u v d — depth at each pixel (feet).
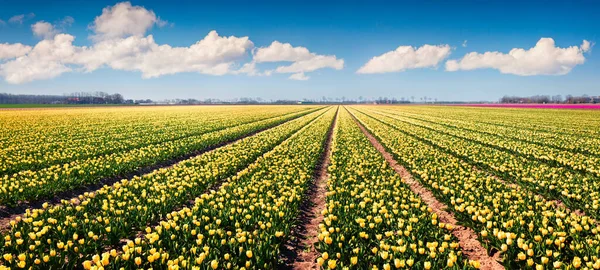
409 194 30.63
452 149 57.41
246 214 24.49
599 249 18.67
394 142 66.18
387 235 20.94
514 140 73.00
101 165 40.60
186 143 63.41
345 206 26.13
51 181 33.65
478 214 23.63
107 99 587.68
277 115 176.24
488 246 21.16
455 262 17.53
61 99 562.66
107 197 28.53
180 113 199.00
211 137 72.13
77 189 35.01
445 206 30.14
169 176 36.55
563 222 22.80
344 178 37.45
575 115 178.91
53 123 115.65
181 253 19.22
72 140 68.95
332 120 147.95
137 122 121.60
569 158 49.29
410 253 19.02
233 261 18.13
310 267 20.16
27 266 17.69
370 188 32.53
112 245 21.52
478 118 155.63
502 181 38.78
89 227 21.48
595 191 30.99
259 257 18.40
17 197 29.14
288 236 23.13
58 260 17.78
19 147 57.11
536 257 18.66
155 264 17.62
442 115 184.65
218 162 44.47
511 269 18.83
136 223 23.90
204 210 24.48
